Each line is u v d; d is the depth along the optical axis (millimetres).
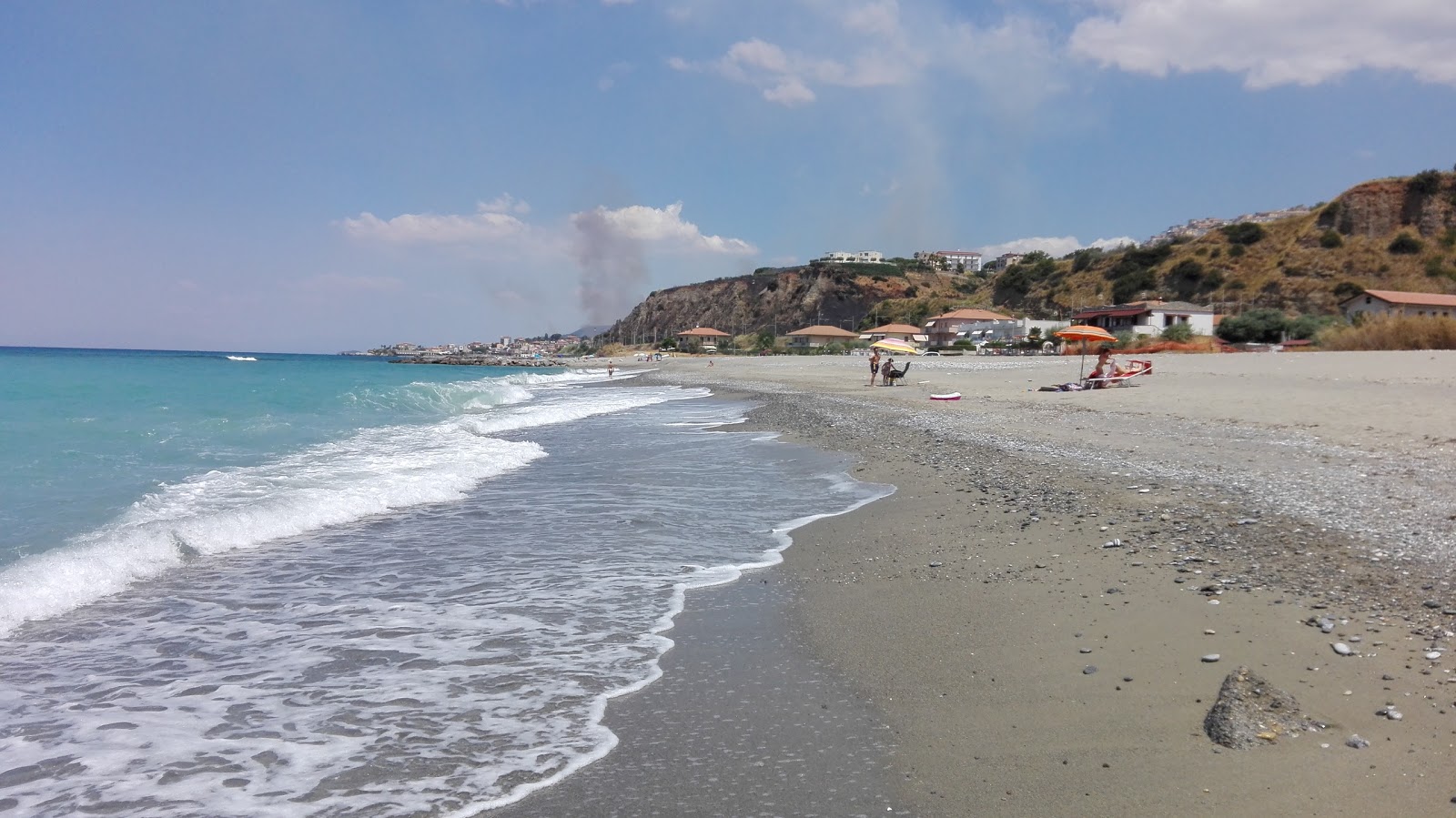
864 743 4254
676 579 7605
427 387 35719
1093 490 10156
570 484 13078
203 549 8570
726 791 3803
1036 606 6109
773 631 6098
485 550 8695
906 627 6000
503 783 3916
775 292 180750
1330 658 4613
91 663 5508
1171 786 3541
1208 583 6129
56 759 4180
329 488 11492
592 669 5410
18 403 21062
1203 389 22766
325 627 6262
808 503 11305
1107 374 28203
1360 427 14125
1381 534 7195
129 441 15508
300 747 4316
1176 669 4707
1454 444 11781
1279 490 9398
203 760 4180
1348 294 78062
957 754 4059
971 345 81250
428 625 6305
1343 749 3664
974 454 14273
